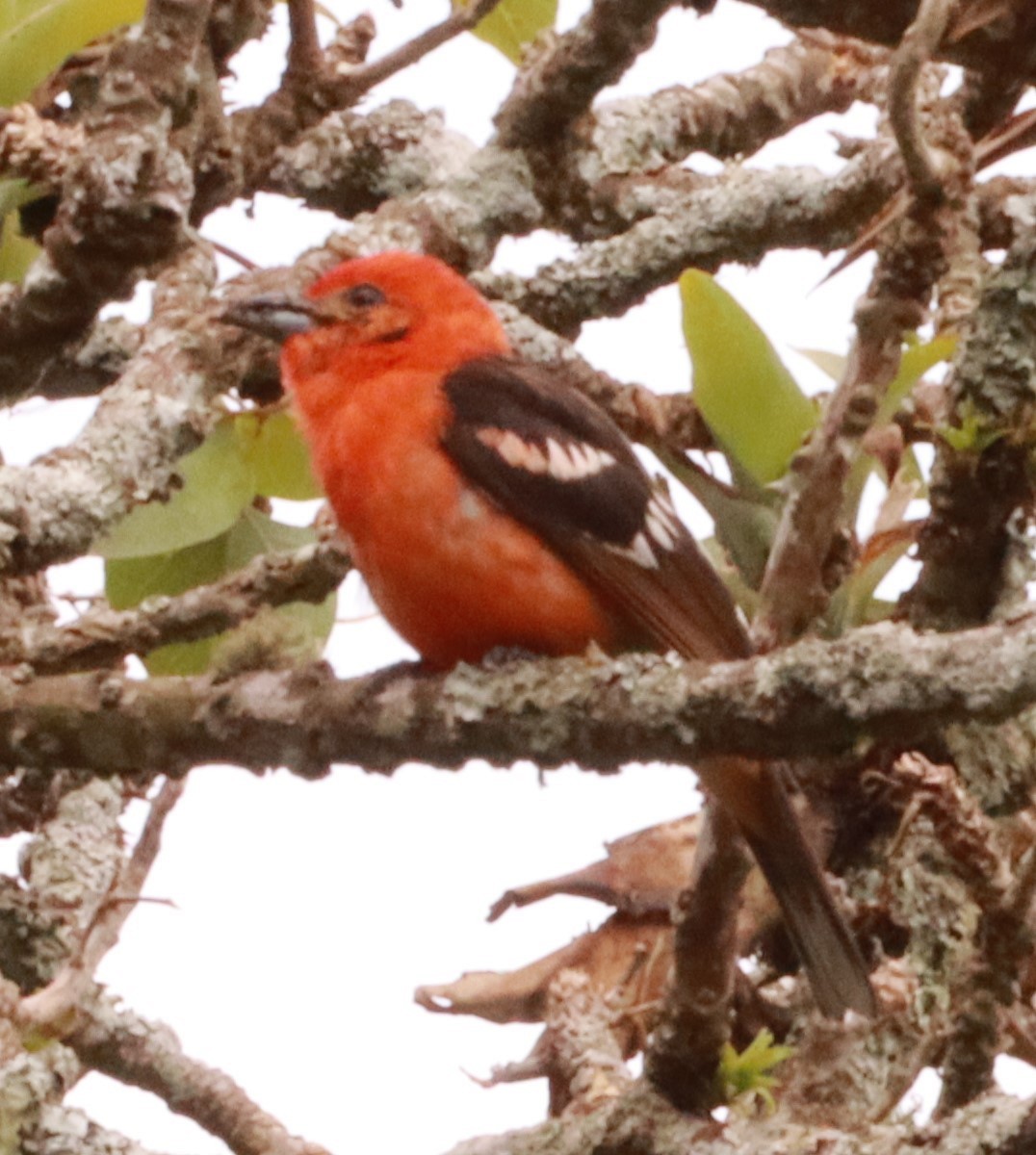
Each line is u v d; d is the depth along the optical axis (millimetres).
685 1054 8109
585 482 9234
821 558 7645
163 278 10281
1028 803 9555
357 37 11625
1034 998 9508
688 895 7832
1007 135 9664
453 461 9188
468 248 11320
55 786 10148
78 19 9586
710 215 11375
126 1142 8312
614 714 6895
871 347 7539
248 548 10219
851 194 11250
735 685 6691
